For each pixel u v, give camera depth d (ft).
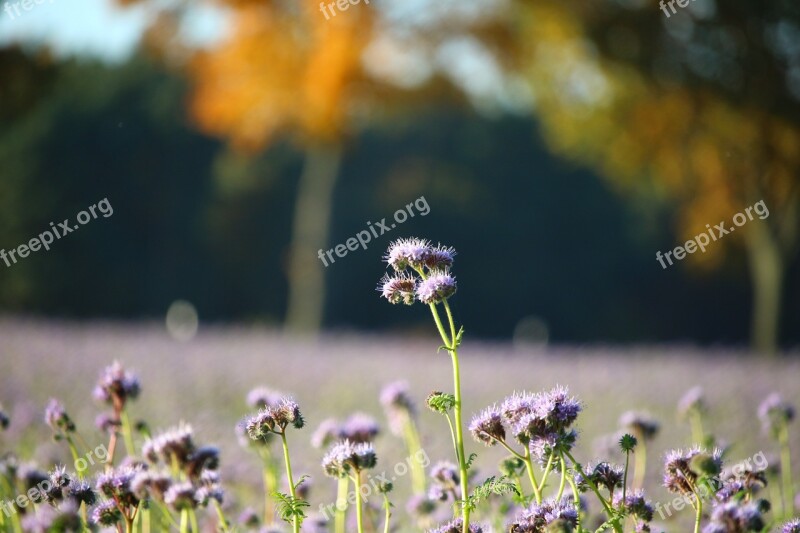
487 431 16.58
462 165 234.79
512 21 104.68
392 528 21.71
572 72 106.32
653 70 96.94
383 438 33.55
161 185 200.85
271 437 22.22
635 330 229.66
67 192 179.32
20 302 171.12
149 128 196.24
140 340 80.69
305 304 138.51
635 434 24.63
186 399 44.01
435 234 231.50
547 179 236.63
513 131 235.61
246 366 64.34
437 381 61.26
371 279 218.79
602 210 235.61
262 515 23.41
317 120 110.93
